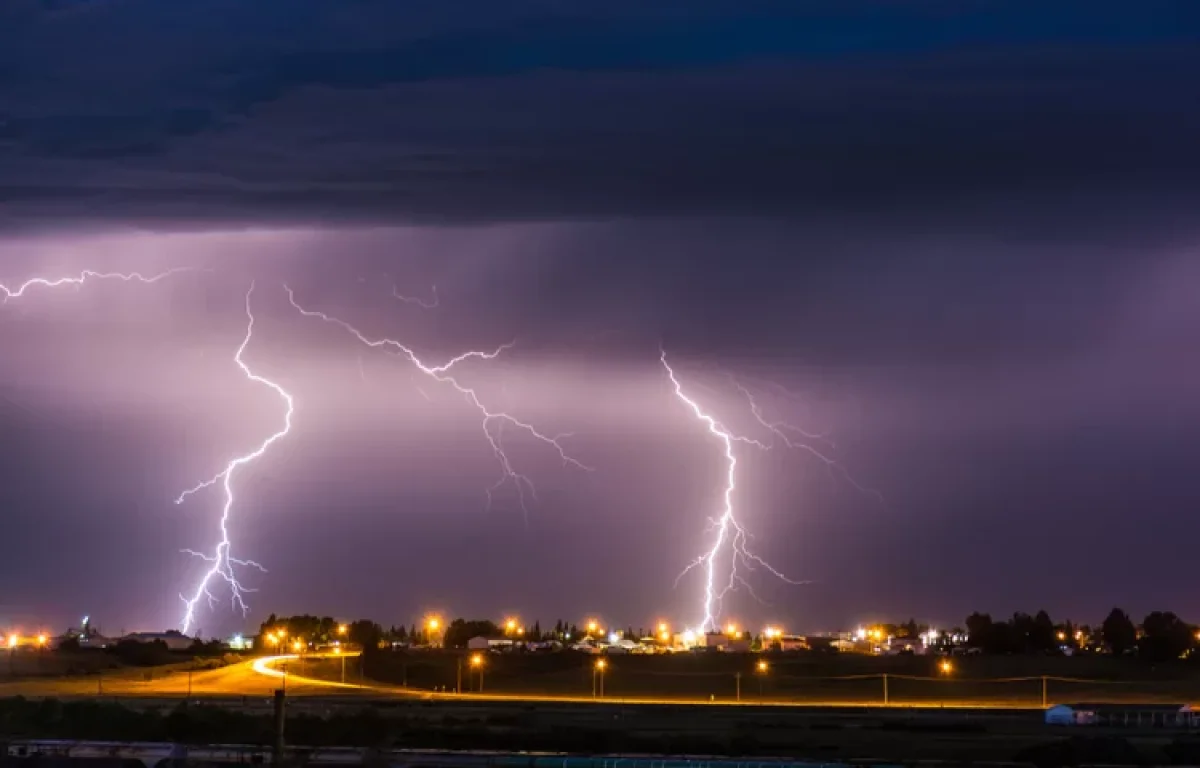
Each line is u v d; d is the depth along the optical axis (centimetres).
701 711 11481
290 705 11338
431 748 8406
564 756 7681
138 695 12731
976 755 8144
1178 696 14488
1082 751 7988
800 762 7538
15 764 7112
